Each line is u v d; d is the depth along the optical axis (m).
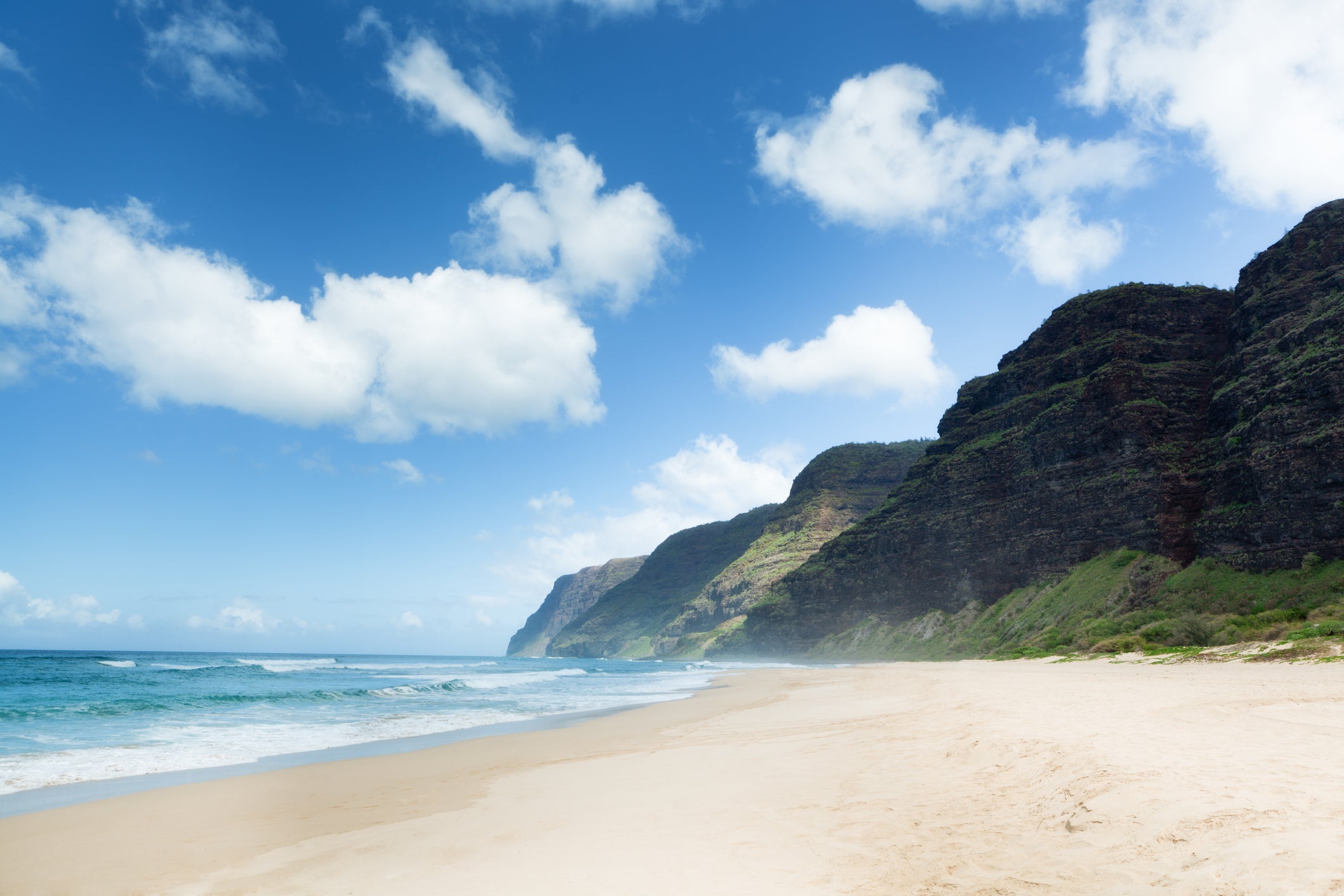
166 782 13.81
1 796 12.59
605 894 6.35
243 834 9.64
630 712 29.30
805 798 9.70
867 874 6.39
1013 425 103.88
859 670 67.00
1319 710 13.88
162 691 40.91
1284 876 4.65
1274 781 7.13
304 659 156.62
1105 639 58.69
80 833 9.77
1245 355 74.44
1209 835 5.75
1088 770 8.45
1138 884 5.25
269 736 21.17
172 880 7.74
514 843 8.41
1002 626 84.69
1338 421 57.44
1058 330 105.69
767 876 6.56
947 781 9.98
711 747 16.05
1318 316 66.50
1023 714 15.31
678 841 7.96
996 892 5.62
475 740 19.94
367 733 22.12
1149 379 84.00
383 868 7.77
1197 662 35.34
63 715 26.80
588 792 11.31
